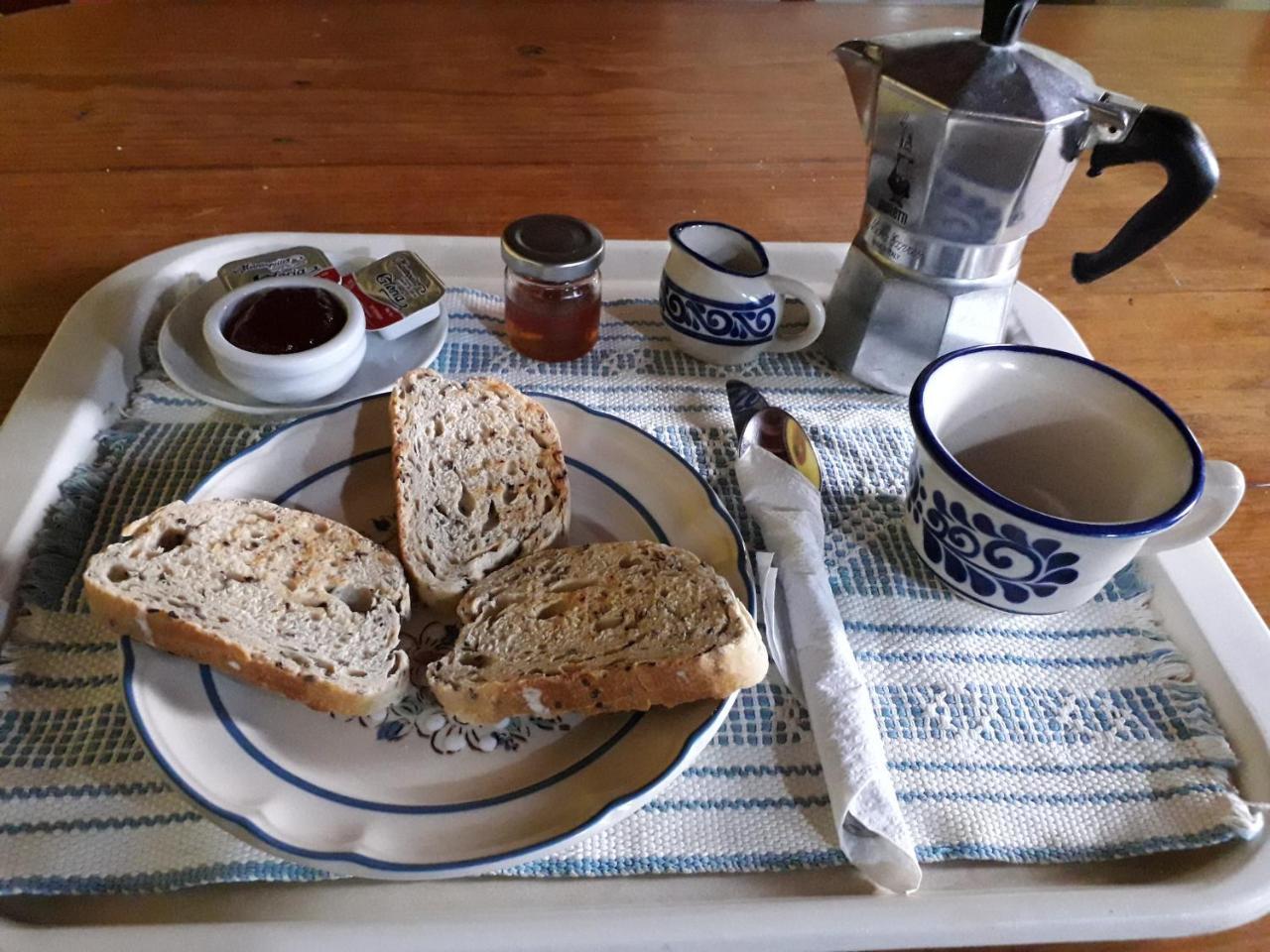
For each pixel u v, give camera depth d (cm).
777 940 48
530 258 80
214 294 88
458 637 61
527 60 137
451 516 70
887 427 84
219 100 122
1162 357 93
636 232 106
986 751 59
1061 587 63
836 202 114
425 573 65
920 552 70
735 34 148
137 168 109
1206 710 62
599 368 89
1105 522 67
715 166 119
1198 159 64
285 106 122
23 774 54
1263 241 110
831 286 100
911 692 62
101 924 48
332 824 51
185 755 52
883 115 74
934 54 72
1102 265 74
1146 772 58
